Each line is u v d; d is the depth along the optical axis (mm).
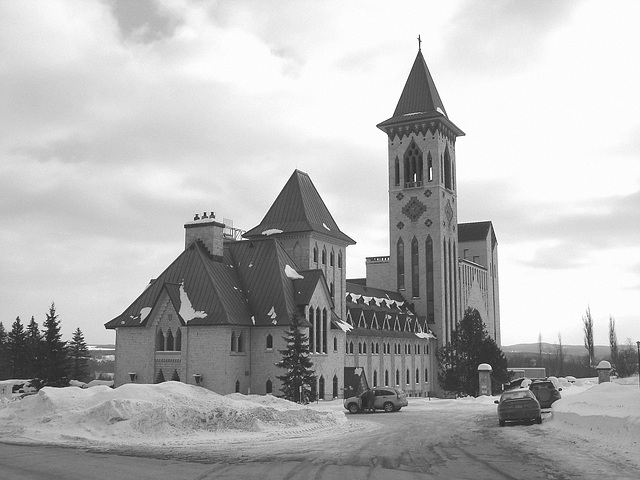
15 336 111188
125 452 27312
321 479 19906
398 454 25516
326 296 78625
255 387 71625
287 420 36875
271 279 75500
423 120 127625
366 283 135125
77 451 27875
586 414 30172
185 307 70562
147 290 74938
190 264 74000
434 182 126438
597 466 20797
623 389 36594
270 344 71688
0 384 77562
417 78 132375
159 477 20656
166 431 32875
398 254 128125
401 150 130000
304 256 89938
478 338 97688
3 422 37281
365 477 20141
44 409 37969
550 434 30438
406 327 112188
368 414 51531
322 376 76375
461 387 96812
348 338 91812
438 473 20703
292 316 69875
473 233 159750
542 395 48094
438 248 124688
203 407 36125
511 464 22094
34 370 81438
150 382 70812
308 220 91938
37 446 29719
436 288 123938
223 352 68000
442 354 105625
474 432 33906
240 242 81125
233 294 73250
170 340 70750
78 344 111250
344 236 98062
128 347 72688
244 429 34469
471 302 144125
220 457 25391
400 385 107375
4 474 21469
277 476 20578
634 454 22625
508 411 36281
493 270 164375
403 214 128375
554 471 20266
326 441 30516
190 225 77938
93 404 38281
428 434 33344
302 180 97500
